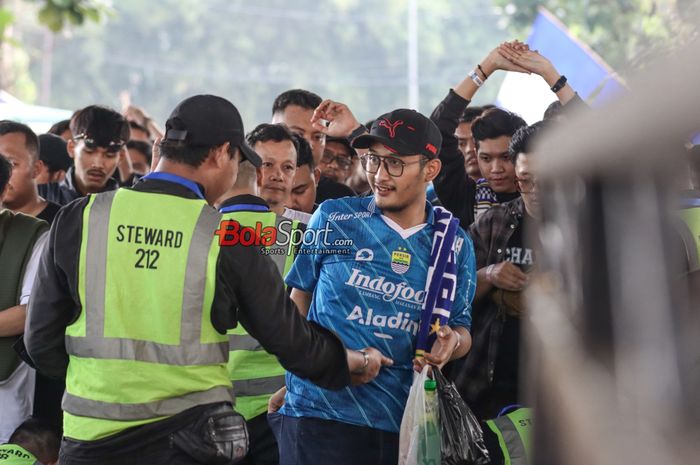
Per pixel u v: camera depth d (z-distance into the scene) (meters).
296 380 5.90
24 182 8.11
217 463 4.76
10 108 16.50
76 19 15.46
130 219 4.83
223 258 4.77
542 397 1.41
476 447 5.55
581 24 34.56
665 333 1.22
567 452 1.34
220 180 5.05
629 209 1.23
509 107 12.12
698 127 1.19
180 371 4.78
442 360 5.60
